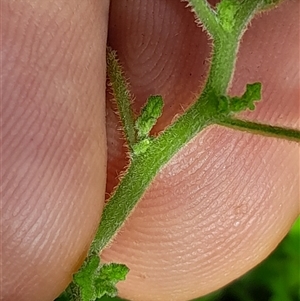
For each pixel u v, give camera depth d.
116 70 0.05
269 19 0.05
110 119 0.05
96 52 0.05
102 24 0.05
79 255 0.05
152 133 0.05
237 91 0.05
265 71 0.05
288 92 0.05
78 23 0.05
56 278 0.05
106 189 0.05
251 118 0.05
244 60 0.05
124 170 0.05
